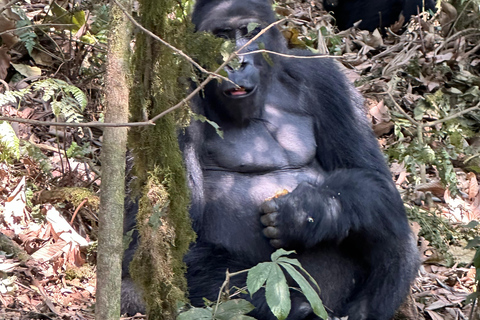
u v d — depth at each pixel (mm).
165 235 5062
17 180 8414
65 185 8641
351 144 7352
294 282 6707
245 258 6793
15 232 7664
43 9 12102
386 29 15203
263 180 7004
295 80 7441
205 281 6590
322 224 6473
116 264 4500
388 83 11875
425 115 11906
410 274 6883
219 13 6840
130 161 6859
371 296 6848
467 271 8695
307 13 14680
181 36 5188
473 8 14422
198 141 6957
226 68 6590
